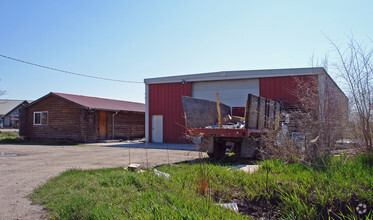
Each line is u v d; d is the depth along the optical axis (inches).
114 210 149.9
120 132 930.7
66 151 549.3
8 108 2174.0
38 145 722.2
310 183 180.9
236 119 445.4
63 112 849.5
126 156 448.8
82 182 217.0
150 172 230.5
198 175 207.3
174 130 737.0
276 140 292.5
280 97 615.5
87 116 824.3
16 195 206.4
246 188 189.2
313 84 299.7
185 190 185.0
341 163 224.2
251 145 355.6
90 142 814.5
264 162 252.2
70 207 161.5
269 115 396.2
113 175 225.6
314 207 154.3
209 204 152.6
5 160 406.9
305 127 266.1
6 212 169.5
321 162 227.9
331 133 260.5
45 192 205.0
